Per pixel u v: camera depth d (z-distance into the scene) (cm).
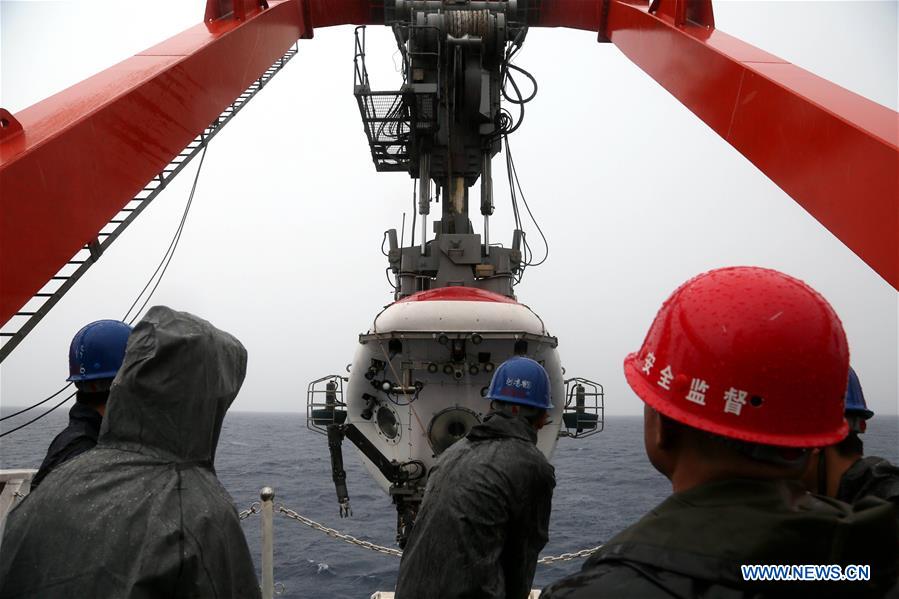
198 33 734
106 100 504
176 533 202
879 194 408
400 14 1037
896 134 414
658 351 159
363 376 809
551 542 2212
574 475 4544
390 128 1070
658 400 154
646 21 796
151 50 654
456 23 980
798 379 140
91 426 335
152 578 194
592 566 140
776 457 140
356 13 1067
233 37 739
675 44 704
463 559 332
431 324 750
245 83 790
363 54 970
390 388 754
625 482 4097
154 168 568
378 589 1683
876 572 121
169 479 215
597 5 990
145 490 210
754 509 131
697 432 148
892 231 398
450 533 337
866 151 419
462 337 743
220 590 206
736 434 140
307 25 1044
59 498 206
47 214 427
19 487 594
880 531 121
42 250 423
